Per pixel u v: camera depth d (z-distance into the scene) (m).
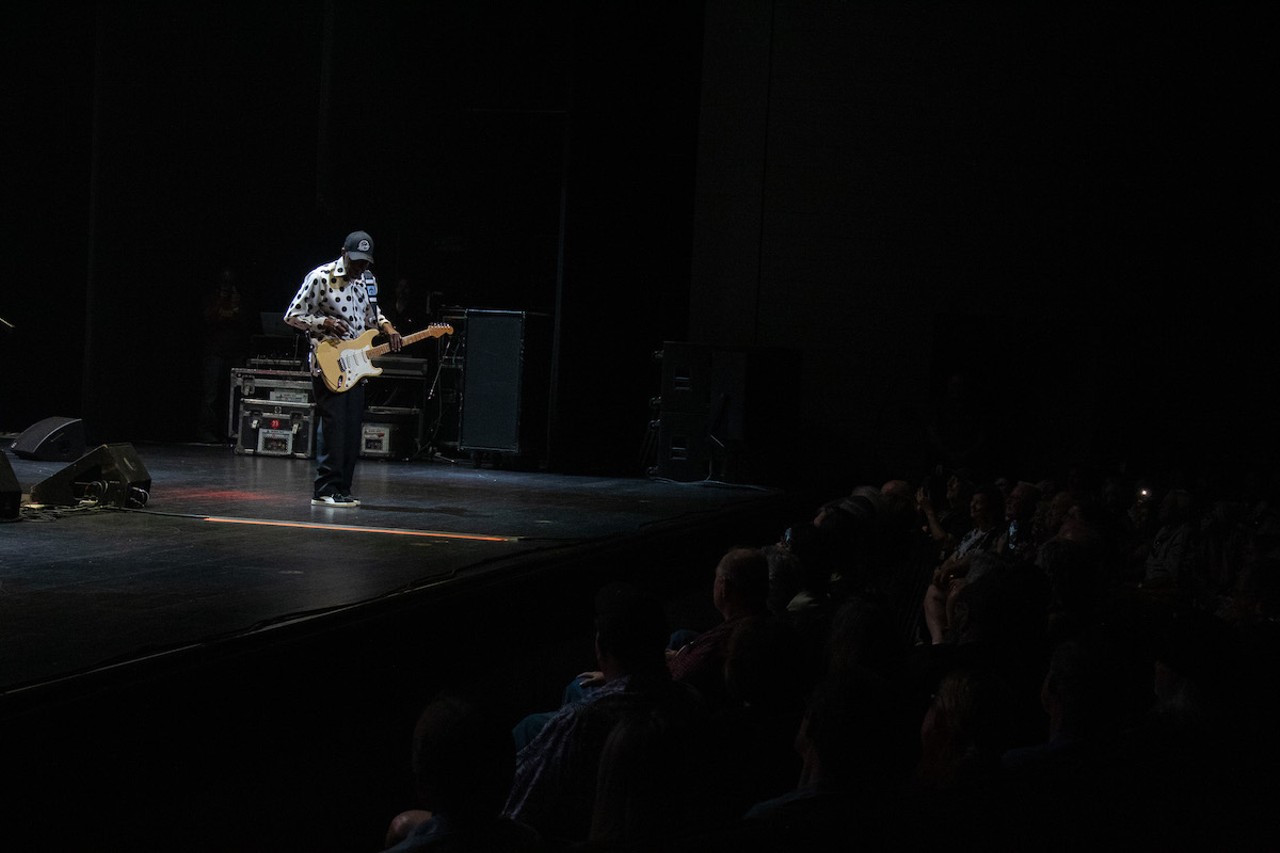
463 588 4.49
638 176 10.05
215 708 3.27
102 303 10.23
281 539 5.22
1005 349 10.13
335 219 10.62
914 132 9.96
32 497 5.77
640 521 6.45
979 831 1.40
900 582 4.78
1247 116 9.52
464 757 1.67
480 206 10.61
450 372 9.92
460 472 8.89
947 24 9.88
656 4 10.02
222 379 10.26
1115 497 6.27
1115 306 9.78
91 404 10.25
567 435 9.45
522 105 10.19
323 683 3.72
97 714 2.87
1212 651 2.19
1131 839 1.46
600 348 9.79
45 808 2.73
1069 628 3.03
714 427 8.84
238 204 10.84
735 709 2.34
